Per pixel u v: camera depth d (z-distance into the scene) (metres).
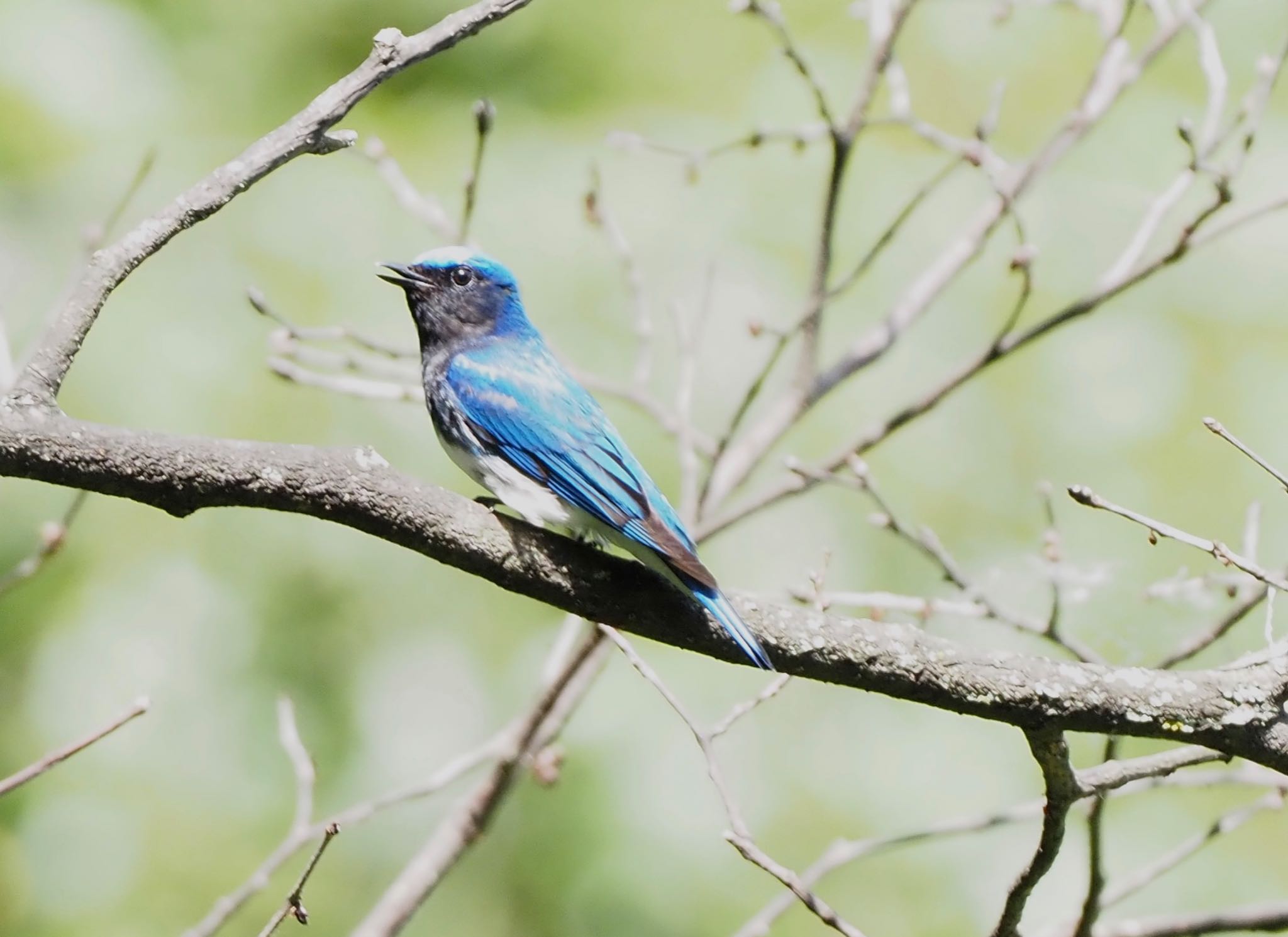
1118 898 8.84
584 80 16.25
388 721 13.20
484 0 7.26
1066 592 12.58
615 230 11.75
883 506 9.87
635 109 16.02
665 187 15.29
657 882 12.75
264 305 10.77
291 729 9.41
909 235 15.38
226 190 6.99
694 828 12.84
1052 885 12.80
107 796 12.55
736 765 13.03
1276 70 10.52
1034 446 14.93
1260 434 15.20
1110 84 11.77
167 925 12.40
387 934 9.84
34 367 6.64
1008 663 6.99
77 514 13.07
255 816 12.82
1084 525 14.63
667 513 9.35
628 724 13.08
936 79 16.75
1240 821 9.03
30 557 12.90
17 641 12.76
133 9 15.86
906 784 13.10
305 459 6.88
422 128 15.58
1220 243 16.05
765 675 13.30
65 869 12.41
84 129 14.88
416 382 11.10
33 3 15.29
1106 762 7.38
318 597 13.37
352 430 13.48
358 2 16.67
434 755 13.19
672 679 13.23
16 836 12.42
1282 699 6.98
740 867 12.83
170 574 13.08
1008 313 15.47
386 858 13.02
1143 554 14.55
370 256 14.25
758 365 14.48
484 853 13.08
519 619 13.71
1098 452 14.99
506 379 9.77
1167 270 15.90
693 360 11.38
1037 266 15.49
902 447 14.50
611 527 9.27
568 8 16.66
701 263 14.88
